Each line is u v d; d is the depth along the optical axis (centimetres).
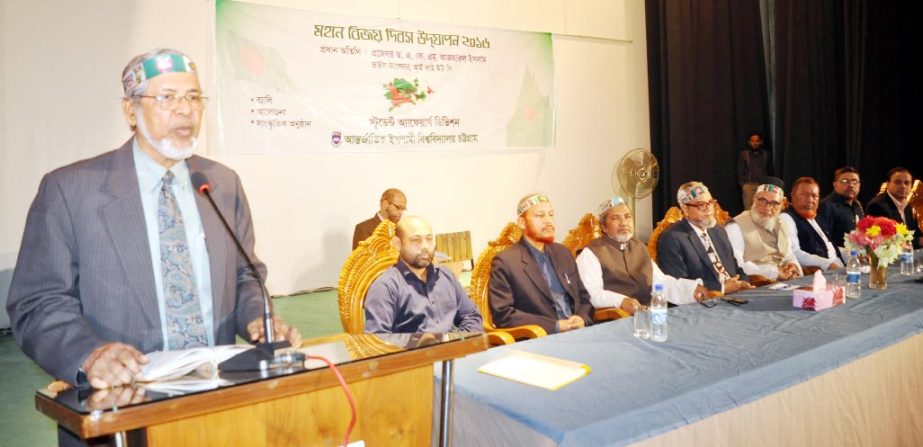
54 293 147
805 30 883
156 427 119
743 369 214
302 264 657
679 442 191
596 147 872
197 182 164
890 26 883
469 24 749
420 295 288
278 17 627
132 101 152
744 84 891
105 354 125
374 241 289
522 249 331
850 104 901
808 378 232
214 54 597
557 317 328
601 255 371
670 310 308
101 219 151
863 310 299
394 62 697
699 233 408
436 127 730
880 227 348
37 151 542
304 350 145
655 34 888
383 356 138
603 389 196
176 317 159
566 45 838
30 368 431
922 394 295
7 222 534
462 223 759
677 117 866
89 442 117
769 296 336
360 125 680
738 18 883
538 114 805
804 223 473
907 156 899
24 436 322
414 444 156
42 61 541
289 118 639
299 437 136
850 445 256
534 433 173
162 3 580
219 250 164
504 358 227
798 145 888
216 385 119
